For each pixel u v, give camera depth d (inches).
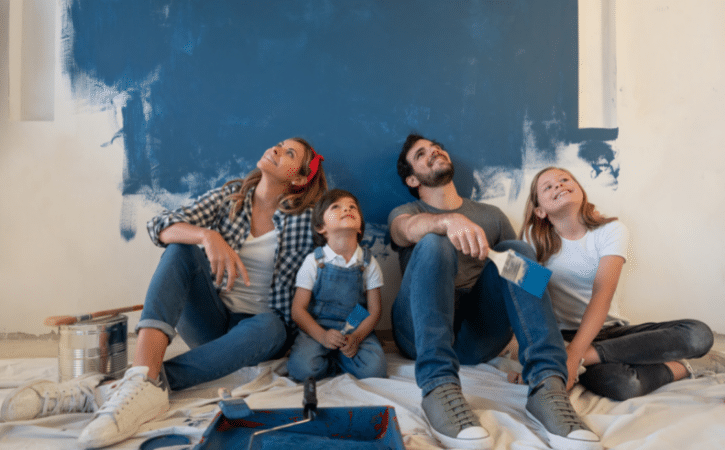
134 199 77.5
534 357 42.4
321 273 61.2
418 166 71.4
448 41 83.1
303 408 35.6
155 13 78.4
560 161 83.7
